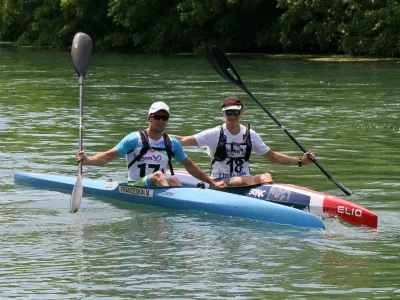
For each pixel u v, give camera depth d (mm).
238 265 7305
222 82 24828
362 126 15617
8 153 12859
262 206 8969
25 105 19188
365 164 11883
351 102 19484
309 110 18047
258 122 16172
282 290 6602
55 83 24969
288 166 11812
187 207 9477
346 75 26281
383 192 10094
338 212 8914
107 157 9742
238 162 10023
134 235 8367
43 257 7555
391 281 6801
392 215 9031
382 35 32750
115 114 17531
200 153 12719
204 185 10039
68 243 8055
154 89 22891
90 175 11234
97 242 8094
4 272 7094
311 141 13883
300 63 31578
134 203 9938
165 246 7945
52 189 10633
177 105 18969
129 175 10039
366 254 7613
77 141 13992
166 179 10023
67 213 9359
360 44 33500
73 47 11469
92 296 6496
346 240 8125
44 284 6785
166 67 31156
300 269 7172
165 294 6527
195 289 6645
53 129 15328
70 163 12086
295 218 8688
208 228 8664
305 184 10641
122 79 26188
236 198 9219
